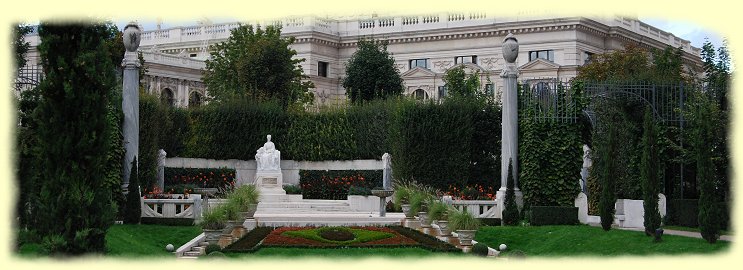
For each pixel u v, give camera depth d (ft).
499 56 310.65
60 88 92.84
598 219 140.56
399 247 118.93
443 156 164.76
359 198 165.78
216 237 120.06
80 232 92.17
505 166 147.33
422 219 137.69
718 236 108.78
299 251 114.62
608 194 123.65
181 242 124.77
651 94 144.36
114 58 193.16
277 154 172.86
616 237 117.19
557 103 146.41
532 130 145.89
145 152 150.71
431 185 164.45
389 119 179.83
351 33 337.11
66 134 93.04
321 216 143.64
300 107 226.79
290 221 136.87
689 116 137.49
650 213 114.83
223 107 190.49
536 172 144.87
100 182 95.45
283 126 195.00
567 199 144.25
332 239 122.21
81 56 93.09
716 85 142.72
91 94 94.12
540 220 138.72
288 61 261.03
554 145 145.28
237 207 125.70
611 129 124.47
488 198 148.05
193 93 313.53
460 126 164.66
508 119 147.54
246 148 190.39
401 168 166.61
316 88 327.06
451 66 318.45
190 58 313.32
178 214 137.08
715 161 131.85
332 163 192.03
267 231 129.29
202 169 183.73
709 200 107.76
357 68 290.97
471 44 315.99
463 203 143.43
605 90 144.15
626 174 141.69
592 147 146.00
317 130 193.57
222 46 273.95
